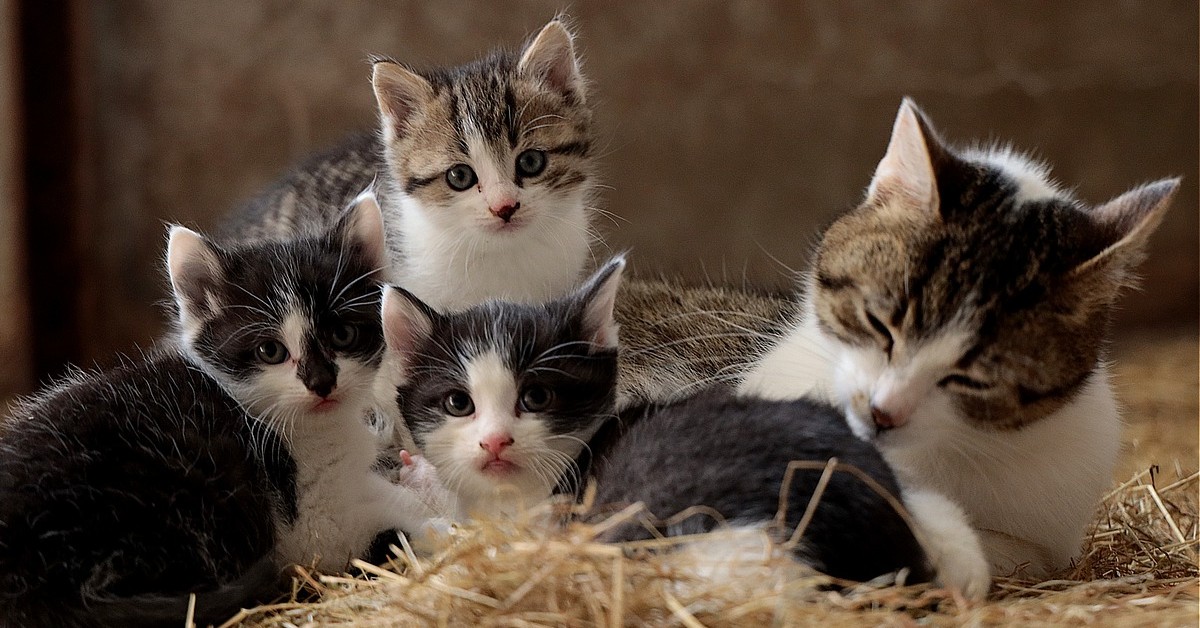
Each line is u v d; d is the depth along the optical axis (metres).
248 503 0.75
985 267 0.74
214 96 1.12
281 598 0.75
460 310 0.85
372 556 0.77
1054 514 0.77
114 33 1.10
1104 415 0.78
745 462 0.70
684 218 1.19
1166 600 0.70
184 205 1.12
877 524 0.69
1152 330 1.25
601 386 0.78
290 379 0.77
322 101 1.12
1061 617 0.69
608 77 1.16
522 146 0.89
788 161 1.20
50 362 1.09
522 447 0.76
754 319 0.86
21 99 1.06
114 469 0.73
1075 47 1.22
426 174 0.89
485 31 1.13
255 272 0.78
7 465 0.73
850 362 0.76
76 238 1.09
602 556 0.68
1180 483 0.86
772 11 1.17
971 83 1.21
